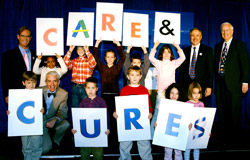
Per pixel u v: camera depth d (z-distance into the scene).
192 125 2.07
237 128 2.83
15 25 3.42
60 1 3.48
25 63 2.83
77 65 2.91
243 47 2.80
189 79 2.80
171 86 2.22
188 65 2.83
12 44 3.41
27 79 2.10
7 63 2.70
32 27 3.44
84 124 2.04
